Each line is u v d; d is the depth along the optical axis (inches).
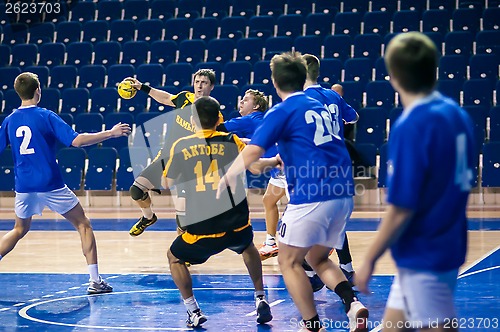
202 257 239.0
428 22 706.2
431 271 129.1
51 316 260.5
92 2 805.2
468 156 132.6
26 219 309.1
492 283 297.7
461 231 133.4
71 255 402.3
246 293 298.2
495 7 703.7
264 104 340.8
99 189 644.7
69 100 695.7
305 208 206.7
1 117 698.8
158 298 290.5
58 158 654.5
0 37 783.1
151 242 445.1
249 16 765.9
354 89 641.0
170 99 331.6
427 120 126.2
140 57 732.7
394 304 137.3
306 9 757.3
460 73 650.8
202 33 747.4
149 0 795.4
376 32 713.6
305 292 208.4
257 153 203.0
